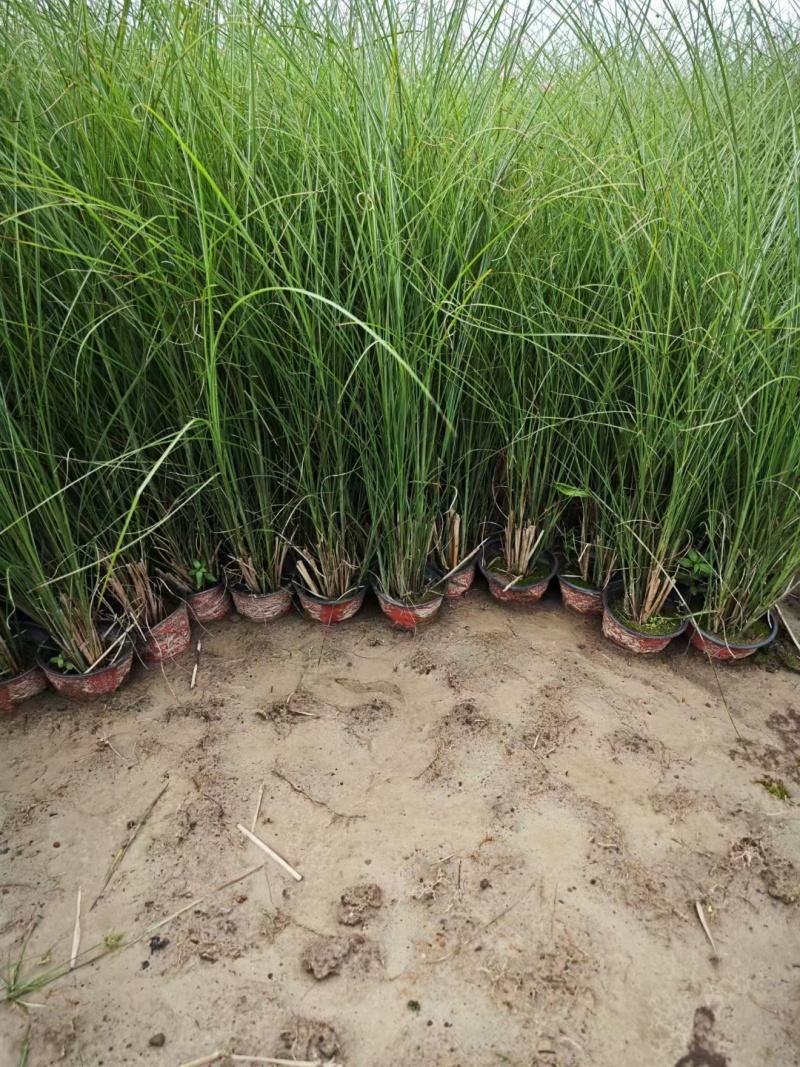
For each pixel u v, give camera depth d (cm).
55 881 121
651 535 163
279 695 160
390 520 167
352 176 136
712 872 120
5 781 139
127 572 164
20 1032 100
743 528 153
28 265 130
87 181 129
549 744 146
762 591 158
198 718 154
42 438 141
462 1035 100
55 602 145
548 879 120
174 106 130
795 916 114
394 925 113
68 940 112
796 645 171
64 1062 97
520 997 104
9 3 132
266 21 144
